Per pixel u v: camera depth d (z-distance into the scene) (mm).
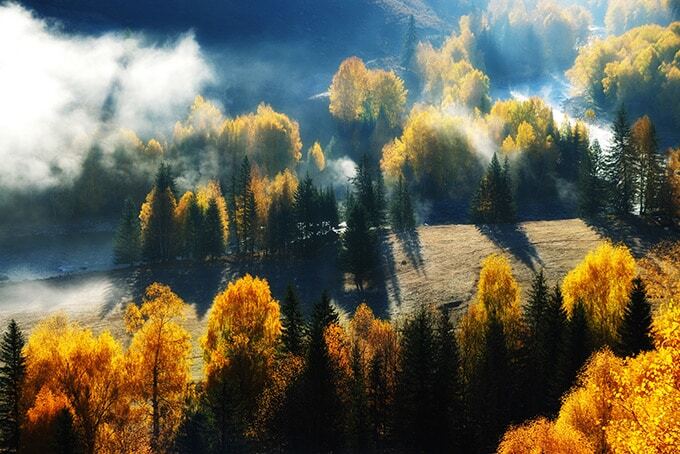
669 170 95375
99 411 47469
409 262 92812
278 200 109188
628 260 58781
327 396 47219
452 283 82438
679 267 74125
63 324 69875
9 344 49906
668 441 17938
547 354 52656
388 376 54406
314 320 55625
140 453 46062
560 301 54156
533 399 51688
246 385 51531
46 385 46094
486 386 51938
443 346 52281
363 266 87750
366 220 90562
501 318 57531
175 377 51125
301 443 47812
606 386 32250
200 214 109688
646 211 97625
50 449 42656
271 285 96250
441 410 49344
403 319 73875
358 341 57188
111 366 49438
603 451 31078
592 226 94812
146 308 52000
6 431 44906
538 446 32062
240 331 54031
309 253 107000
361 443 49375
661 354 19391
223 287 96500
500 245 92250
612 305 54938
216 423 48719
